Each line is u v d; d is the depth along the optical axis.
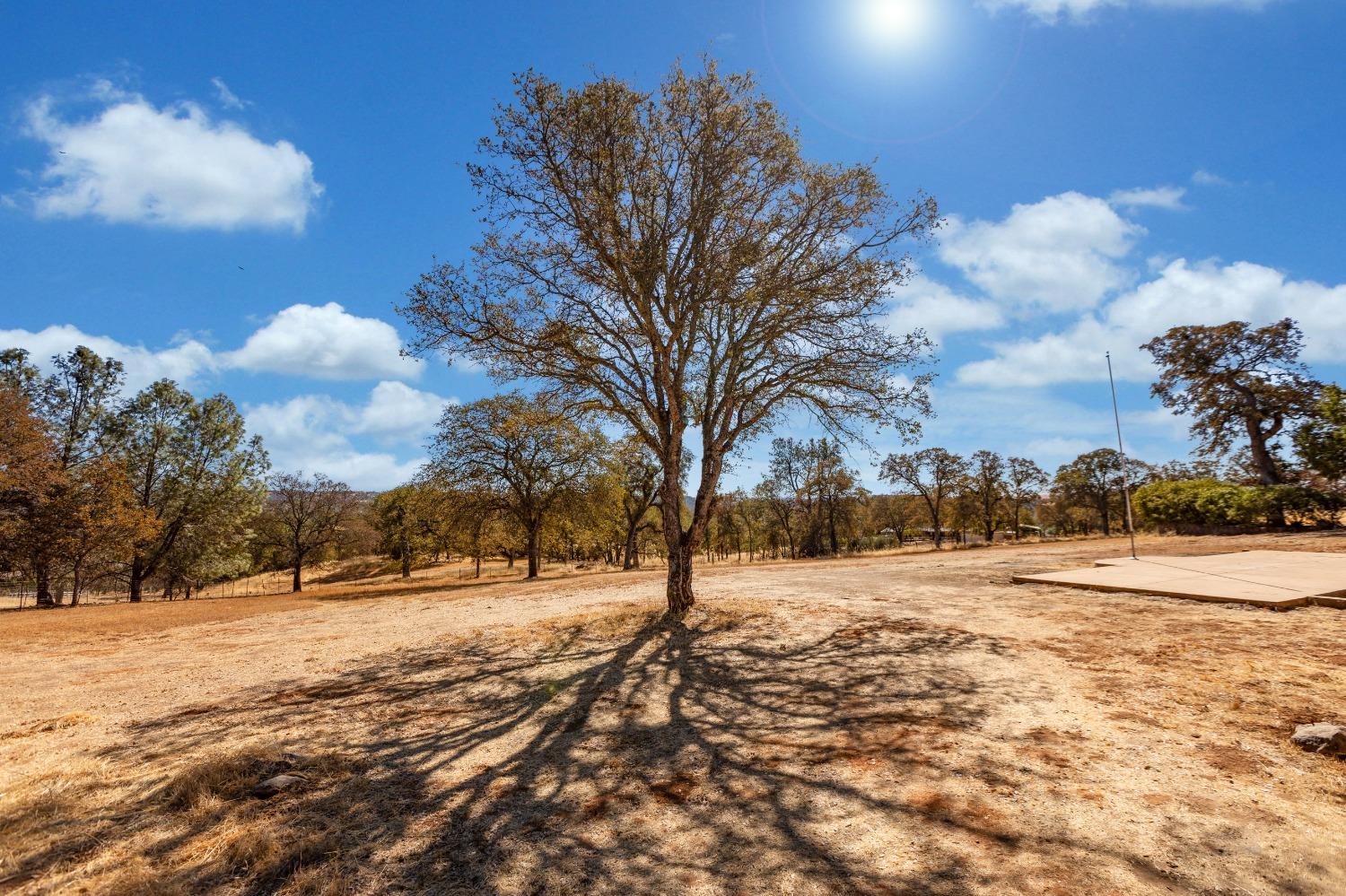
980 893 3.51
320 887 3.85
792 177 13.05
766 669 8.98
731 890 3.71
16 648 15.05
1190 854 3.79
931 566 21.39
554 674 9.41
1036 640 9.30
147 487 38.53
